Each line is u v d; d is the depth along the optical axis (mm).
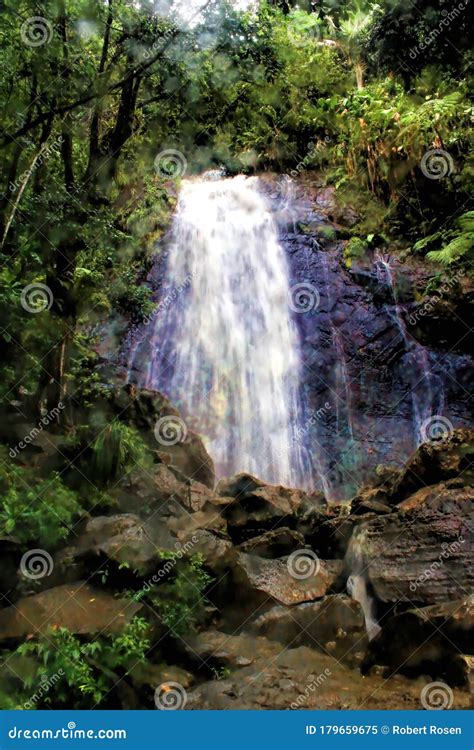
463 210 10469
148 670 4516
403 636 4828
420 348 9898
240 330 10406
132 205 9750
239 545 6035
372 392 9734
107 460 5953
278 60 6977
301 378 9930
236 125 11664
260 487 6797
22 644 4301
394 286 10250
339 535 6234
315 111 11984
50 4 5828
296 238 10938
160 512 5922
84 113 6848
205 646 4812
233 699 4391
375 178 11203
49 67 5992
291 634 5176
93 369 7703
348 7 7777
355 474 9148
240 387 10031
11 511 5035
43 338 6312
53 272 6438
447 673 4668
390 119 10859
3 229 6074
